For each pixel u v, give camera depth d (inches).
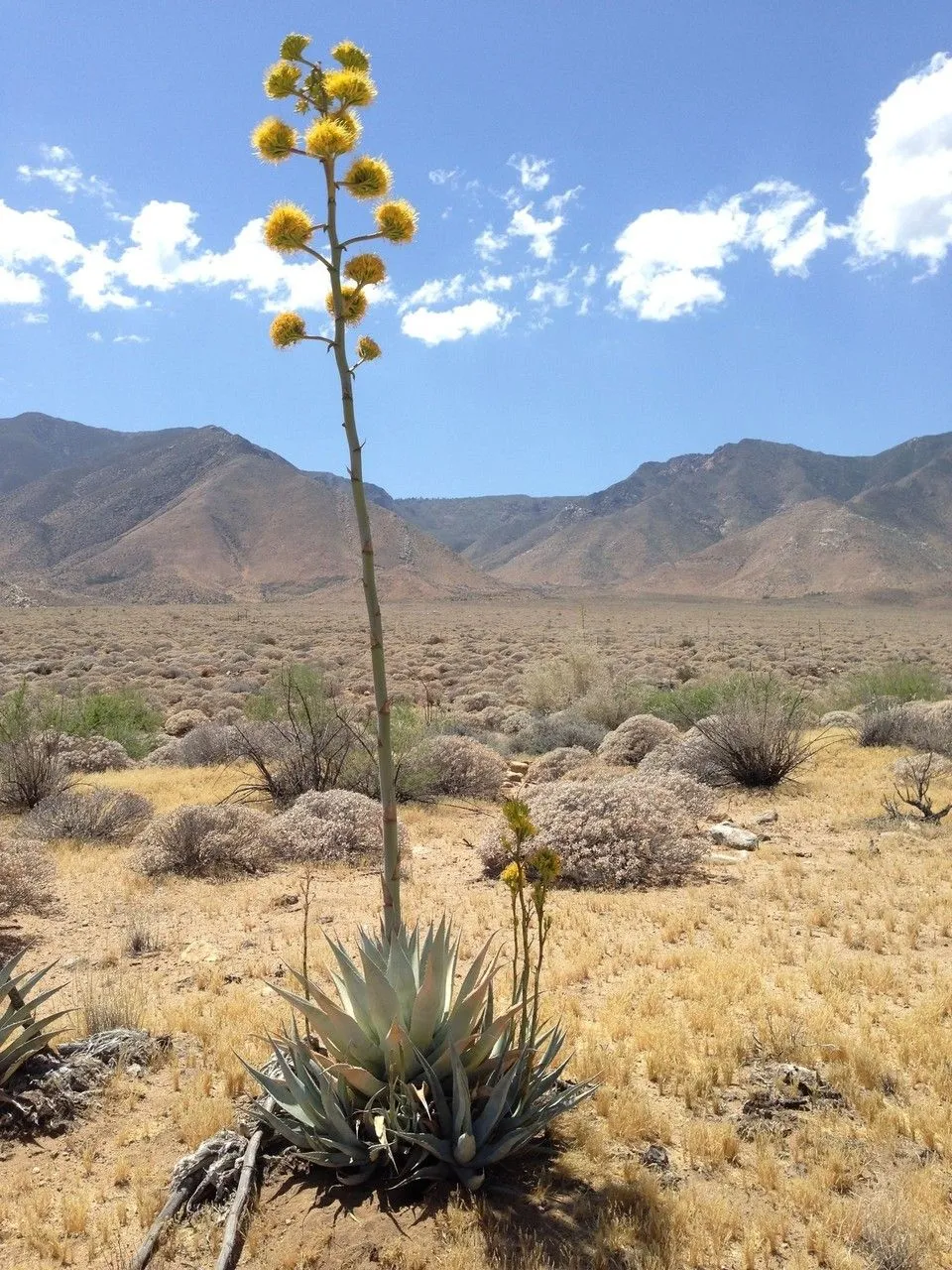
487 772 608.4
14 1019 206.2
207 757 768.9
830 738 766.5
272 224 150.2
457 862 432.8
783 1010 240.8
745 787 585.6
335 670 1582.2
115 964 296.5
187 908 359.6
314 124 150.6
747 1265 146.9
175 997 265.7
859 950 291.4
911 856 400.8
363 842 444.5
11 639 2341.3
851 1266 145.9
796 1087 201.3
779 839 450.9
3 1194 172.4
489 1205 157.5
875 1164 174.6
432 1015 169.8
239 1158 168.6
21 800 582.2
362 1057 170.4
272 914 348.8
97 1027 239.0
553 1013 241.1
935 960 279.1
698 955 286.5
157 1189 169.9
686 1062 213.8
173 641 2309.3
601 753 695.1
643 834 390.9
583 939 306.7
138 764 784.3
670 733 689.6
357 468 160.9
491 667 1578.5
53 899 367.9
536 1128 168.2
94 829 495.5
